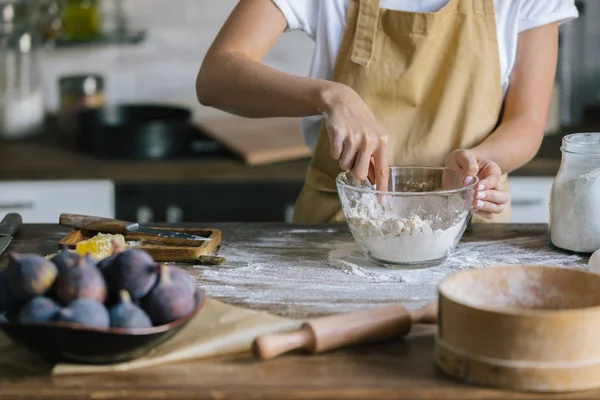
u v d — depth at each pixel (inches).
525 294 48.6
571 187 64.9
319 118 84.7
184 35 142.5
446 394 43.1
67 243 65.4
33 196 117.2
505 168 76.1
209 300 53.2
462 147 79.8
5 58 132.3
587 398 42.7
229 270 62.1
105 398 43.1
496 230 72.7
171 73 143.6
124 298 44.5
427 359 47.0
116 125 119.4
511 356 43.0
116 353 44.8
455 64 79.3
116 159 119.7
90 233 70.3
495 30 78.8
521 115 78.7
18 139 131.2
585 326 42.6
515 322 42.6
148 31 141.9
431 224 61.8
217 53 75.4
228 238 70.6
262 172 118.7
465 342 44.1
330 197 82.0
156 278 45.5
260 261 64.4
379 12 79.4
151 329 44.5
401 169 69.5
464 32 79.0
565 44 134.0
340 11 80.4
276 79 70.2
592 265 59.5
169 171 118.3
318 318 49.9
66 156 121.3
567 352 42.7
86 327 43.1
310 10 80.7
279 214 120.6
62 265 44.9
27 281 44.1
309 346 47.1
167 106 131.6
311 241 69.9
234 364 46.4
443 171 68.5
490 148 75.0
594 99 144.3
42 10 135.2
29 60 133.7
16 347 48.9
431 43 79.1
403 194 61.9
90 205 118.2
